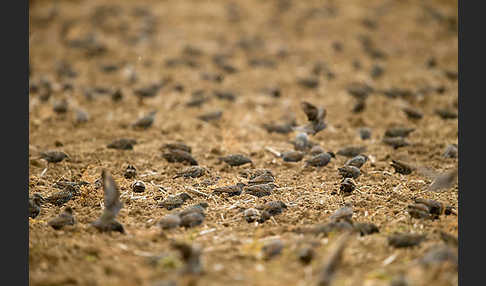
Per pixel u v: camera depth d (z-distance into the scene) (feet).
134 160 116.47
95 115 148.05
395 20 238.48
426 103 154.81
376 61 196.85
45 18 241.14
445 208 89.40
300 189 100.07
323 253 74.43
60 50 208.13
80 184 102.12
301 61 196.13
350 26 229.45
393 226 84.12
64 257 74.02
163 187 100.94
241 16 241.76
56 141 127.13
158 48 207.21
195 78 178.70
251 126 139.54
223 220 87.40
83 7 254.68
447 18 241.35
